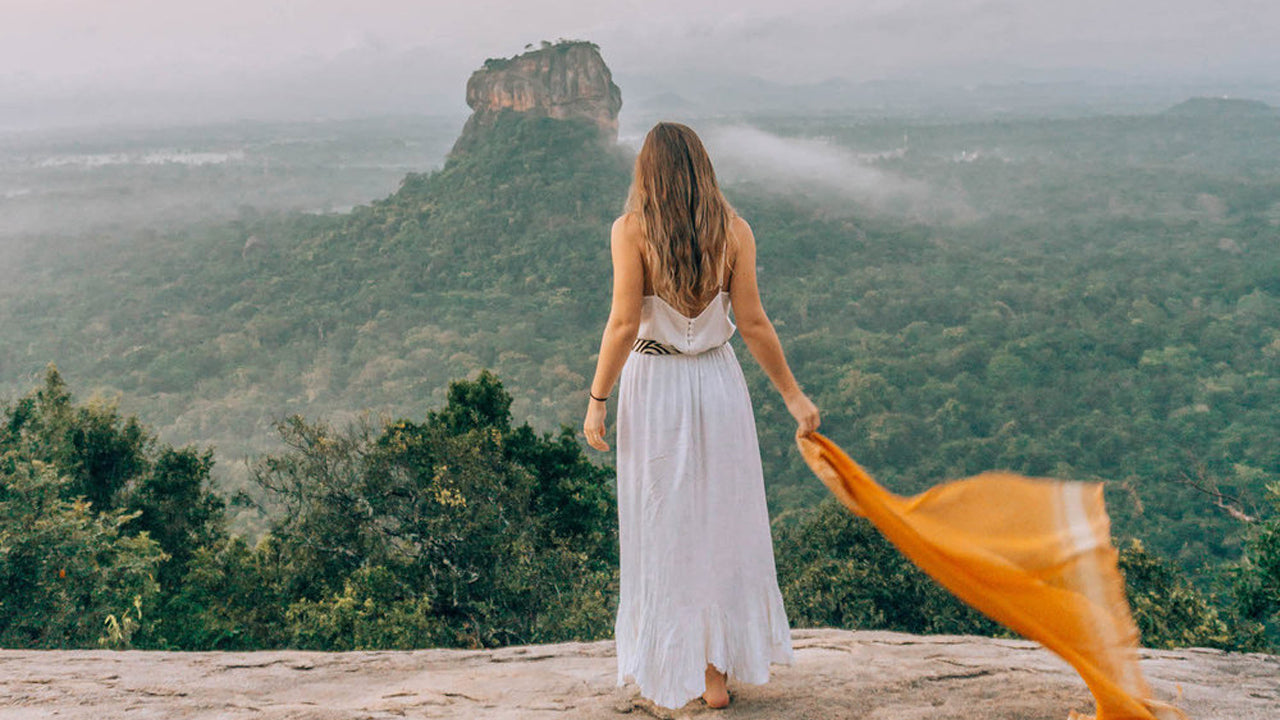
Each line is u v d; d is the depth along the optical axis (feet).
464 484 57.11
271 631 52.49
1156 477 313.32
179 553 68.64
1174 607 54.08
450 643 51.78
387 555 57.26
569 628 51.42
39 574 39.11
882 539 70.59
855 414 400.06
